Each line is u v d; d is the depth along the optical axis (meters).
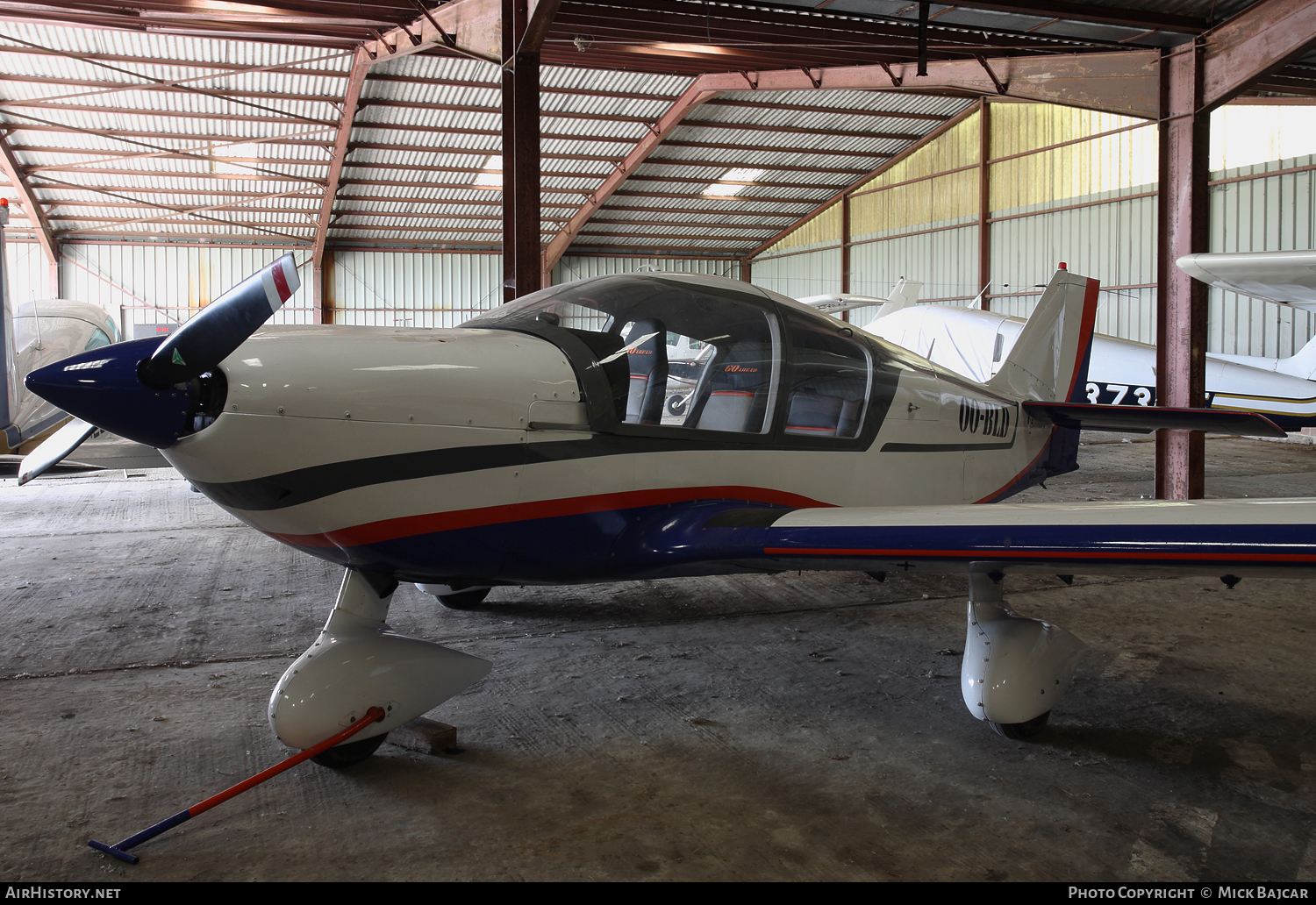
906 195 18.52
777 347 2.96
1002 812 2.11
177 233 18.30
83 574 4.58
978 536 2.28
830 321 3.23
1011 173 16.39
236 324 2.04
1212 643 3.43
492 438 2.37
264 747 2.46
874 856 1.92
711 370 2.80
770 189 19.48
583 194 18.36
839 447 3.12
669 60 12.23
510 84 5.98
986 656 2.55
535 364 2.48
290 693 2.24
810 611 3.88
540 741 2.52
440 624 3.67
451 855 1.91
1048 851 1.94
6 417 6.48
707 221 20.73
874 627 3.64
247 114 13.66
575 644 3.41
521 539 2.47
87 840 1.96
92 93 12.43
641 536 2.66
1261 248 12.83
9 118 13.31
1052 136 15.62
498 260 20.47
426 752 2.43
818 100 15.71
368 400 2.20
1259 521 2.06
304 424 2.13
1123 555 2.13
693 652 3.31
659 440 2.65
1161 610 3.91
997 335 11.38
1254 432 3.90
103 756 2.40
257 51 11.89
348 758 2.32
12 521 6.20
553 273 21.34
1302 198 12.32
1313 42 5.47
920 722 2.67
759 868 1.86
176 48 11.77
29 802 2.13
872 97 15.91
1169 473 6.59
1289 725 2.64
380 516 2.26
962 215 17.30
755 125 16.42
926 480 3.55
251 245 18.89
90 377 1.97
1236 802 2.17
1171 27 6.06
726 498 2.81
